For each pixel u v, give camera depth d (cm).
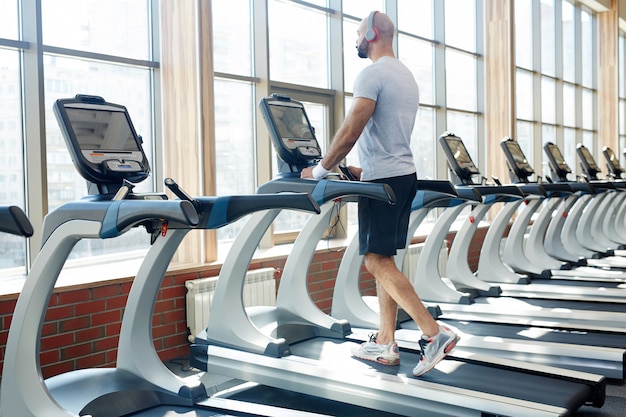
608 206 781
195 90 425
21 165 371
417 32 712
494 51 802
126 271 391
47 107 383
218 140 496
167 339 400
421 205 399
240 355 334
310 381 311
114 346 368
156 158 448
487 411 262
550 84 1034
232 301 349
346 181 298
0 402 243
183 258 438
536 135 979
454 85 775
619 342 382
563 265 635
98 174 257
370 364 328
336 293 416
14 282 359
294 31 559
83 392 269
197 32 421
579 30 1127
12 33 363
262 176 526
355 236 413
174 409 274
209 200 256
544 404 261
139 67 436
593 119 1196
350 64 618
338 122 590
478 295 521
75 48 398
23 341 242
